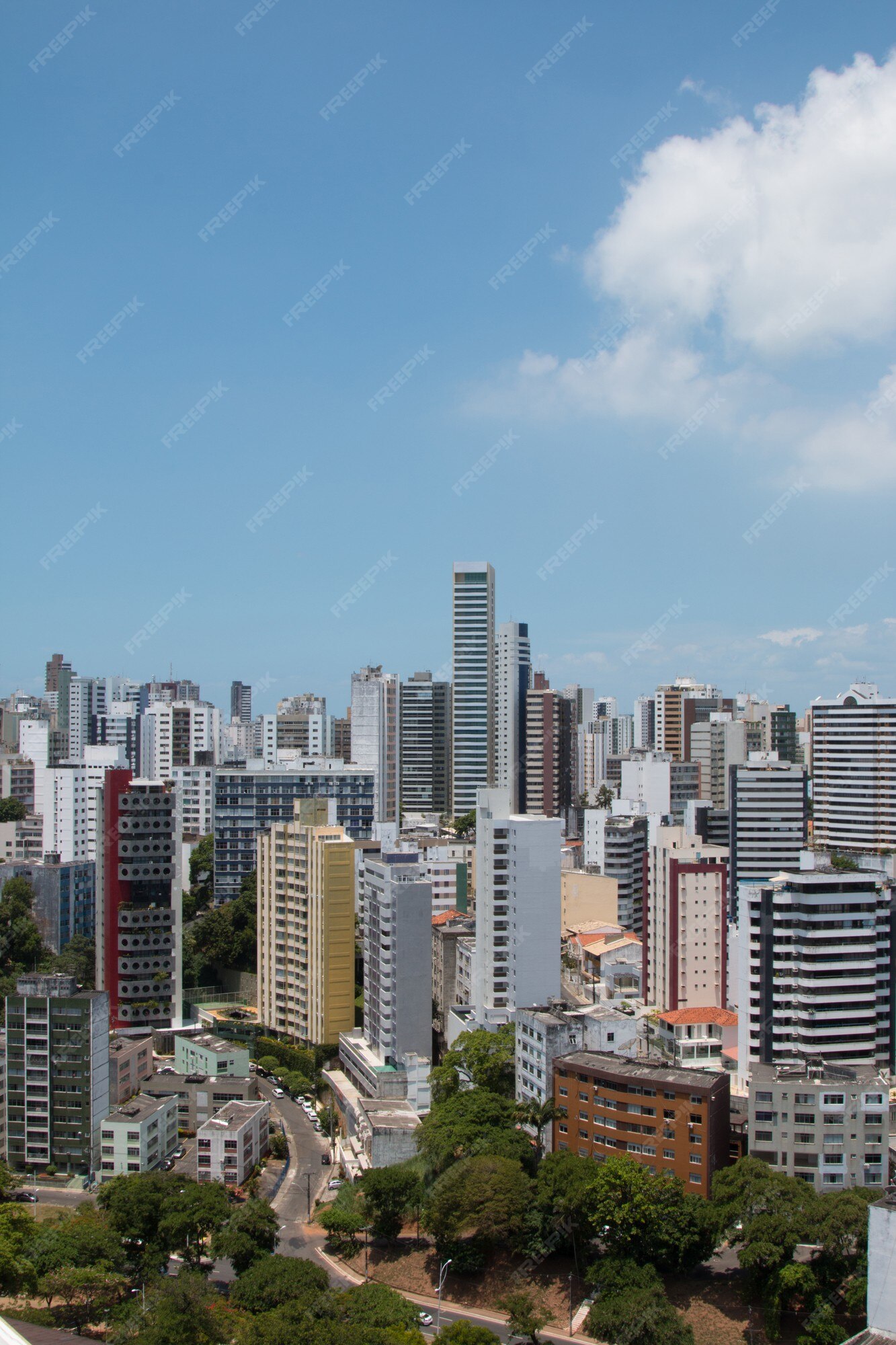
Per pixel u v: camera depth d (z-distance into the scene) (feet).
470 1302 494.18
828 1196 459.32
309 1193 597.11
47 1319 446.19
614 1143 527.81
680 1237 471.21
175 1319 415.03
